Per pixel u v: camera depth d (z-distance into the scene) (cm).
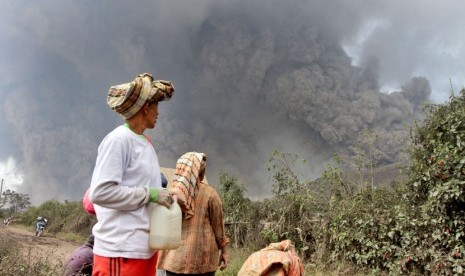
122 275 212
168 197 228
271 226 1103
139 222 219
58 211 2697
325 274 847
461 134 723
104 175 210
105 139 224
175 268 408
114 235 215
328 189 1059
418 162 789
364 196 922
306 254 1004
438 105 788
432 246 718
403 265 746
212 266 420
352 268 846
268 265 358
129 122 233
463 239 706
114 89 232
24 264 486
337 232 912
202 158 409
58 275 398
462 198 693
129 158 223
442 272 690
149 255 222
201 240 414
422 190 786
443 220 707
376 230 823
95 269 219
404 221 764
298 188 1105
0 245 646
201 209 421
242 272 366
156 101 238
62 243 1689
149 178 231
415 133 813
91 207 324
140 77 236
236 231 1210
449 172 726
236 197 1276
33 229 2533
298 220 1060
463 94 770
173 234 225
